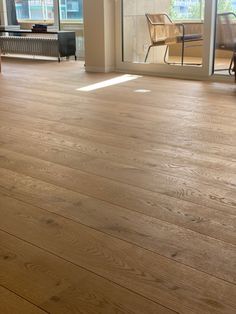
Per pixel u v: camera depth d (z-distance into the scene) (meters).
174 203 2.10
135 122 3.53
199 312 1.36
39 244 1.77
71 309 1.38
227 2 5.22
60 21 8.02
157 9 5.82
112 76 5.93
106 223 1.92
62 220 1.95
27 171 2.52
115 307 1.39
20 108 4.06
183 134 3.19
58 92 4.80
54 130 3.32
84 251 1.71
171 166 2.57
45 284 1.51
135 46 6.14
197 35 5.51
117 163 2.62
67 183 2.34
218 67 5.50
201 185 2.29
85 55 6.41
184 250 1.70
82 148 2.90
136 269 1.59
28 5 8.48
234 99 4.34
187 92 4.73
